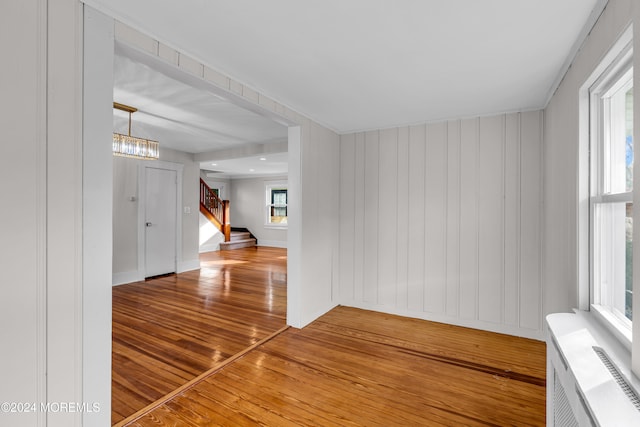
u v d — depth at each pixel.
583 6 1.54
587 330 1.42
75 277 1.45
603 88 1.67
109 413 1.57
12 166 1.26
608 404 0.86
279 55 2.09
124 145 3.53
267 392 2.14
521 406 2.01
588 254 1.76
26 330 1.30
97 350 1.53
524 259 3.13
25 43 1.29
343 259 4.14
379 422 1.85
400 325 3.43
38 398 1.33
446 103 3.00
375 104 3.04
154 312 3.78
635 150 1.07
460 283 3.44
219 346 2.86
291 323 3.37
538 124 3.07
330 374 2.39
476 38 1.86
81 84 1.48
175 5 1.56
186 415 1.89
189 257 6.27
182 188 6.12
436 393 2.15
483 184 3.32
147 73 2.52
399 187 3.78
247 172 9.59
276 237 10.00
